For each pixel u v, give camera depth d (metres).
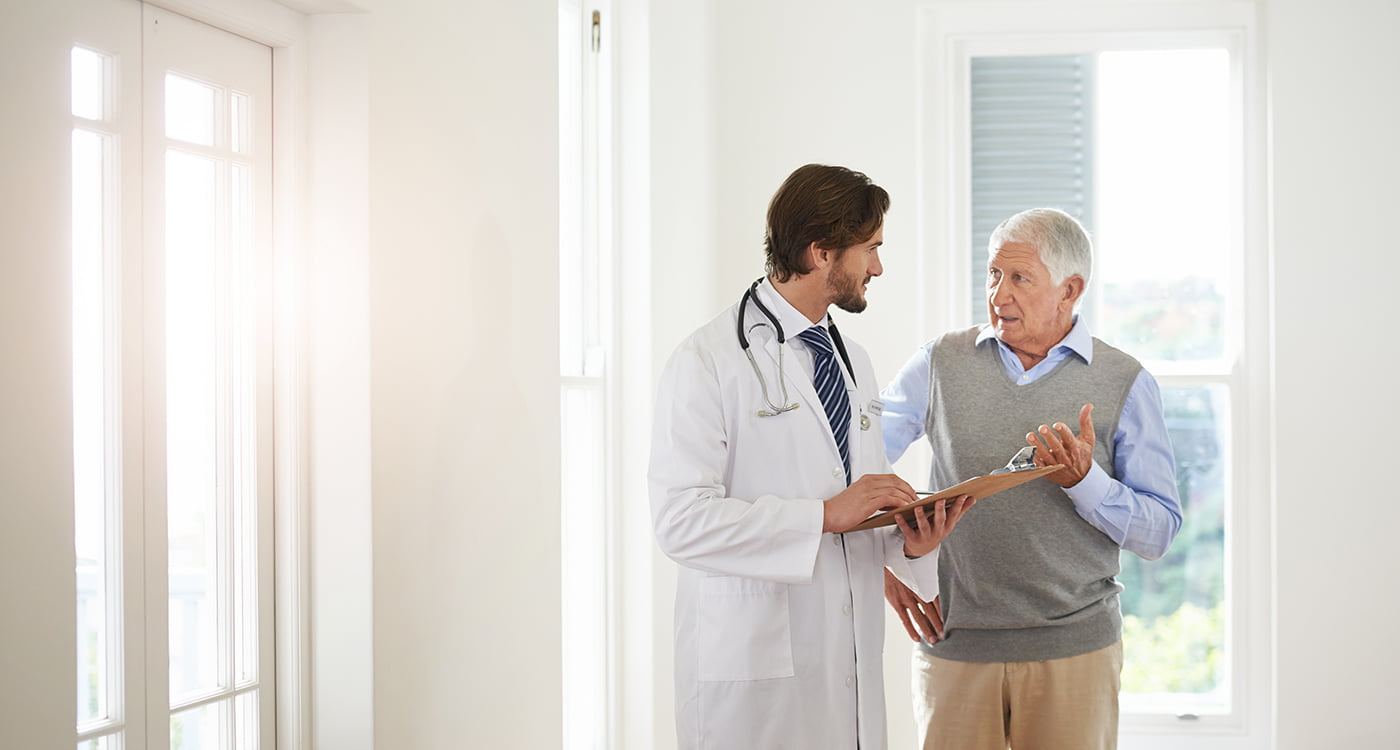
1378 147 3.15
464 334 1.81
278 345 1.55
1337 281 3.17
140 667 1.33
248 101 1.50
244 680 1.51
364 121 1.55
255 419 1.52
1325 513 3.16
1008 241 2.27
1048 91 3.39
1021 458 2.12
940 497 1.64
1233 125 3.30
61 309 1.21
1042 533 2.21
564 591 2.63
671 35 2.93
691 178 3.06
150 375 1.35
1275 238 3.19
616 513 2.78
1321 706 3.16
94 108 1.28
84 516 1.27
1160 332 3.38
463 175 1.80
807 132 3.34
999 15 3.33
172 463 1.41
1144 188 3.38
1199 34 3.29
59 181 1.21
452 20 1.77
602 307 2.77
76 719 1.24
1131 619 3.38
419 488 1.68
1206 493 3.34
